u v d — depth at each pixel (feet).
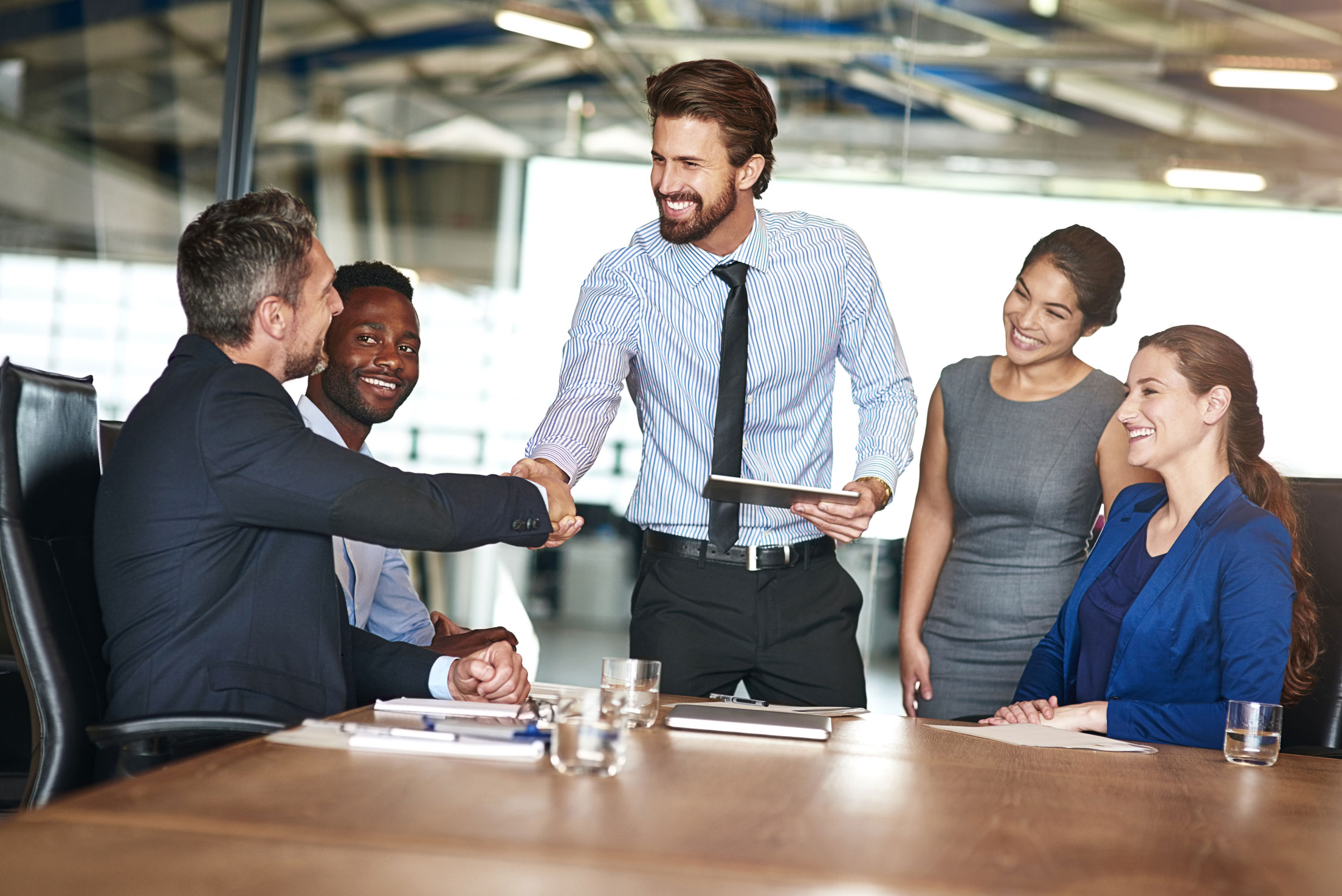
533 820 3.02
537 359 16.16
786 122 15.11
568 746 3.70
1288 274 13.76
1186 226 14.11
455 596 15.26
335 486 5.03
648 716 4.86
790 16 15.26
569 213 16.28
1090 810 3.71
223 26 16.35
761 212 8.18
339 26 16.42
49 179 16.07
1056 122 14.53
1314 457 13.15
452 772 3.60
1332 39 14.07
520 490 5.67
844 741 4.84
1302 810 4.01
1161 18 14.43
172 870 2.44
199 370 5.31
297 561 5.27
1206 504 6.78
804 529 7.80
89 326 15.94
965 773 4.24
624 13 16.01
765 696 7.81
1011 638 10.08
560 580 15.16
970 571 10.37
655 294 7.90
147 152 16.22
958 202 14.78
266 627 5.12
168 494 5.03
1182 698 6.59
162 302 16.08
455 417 15.96
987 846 3.08
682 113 7.18
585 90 16.21
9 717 7.08
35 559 5.00
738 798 3.49
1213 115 14.25
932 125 14.88
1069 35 14.53
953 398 10.85
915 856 2.91
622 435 15.05
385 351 7.85
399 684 5.65
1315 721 7.25
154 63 16.26
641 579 8.00
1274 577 6.32
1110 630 7.01
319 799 3.12
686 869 2.64
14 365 5.22
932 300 14.60
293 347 5.63
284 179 16.51
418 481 5.28
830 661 7.74
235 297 5.39
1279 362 13.52
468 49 16.42
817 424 8.10
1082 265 10.60
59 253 16.01
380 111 16.51
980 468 10.43
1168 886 2.82
